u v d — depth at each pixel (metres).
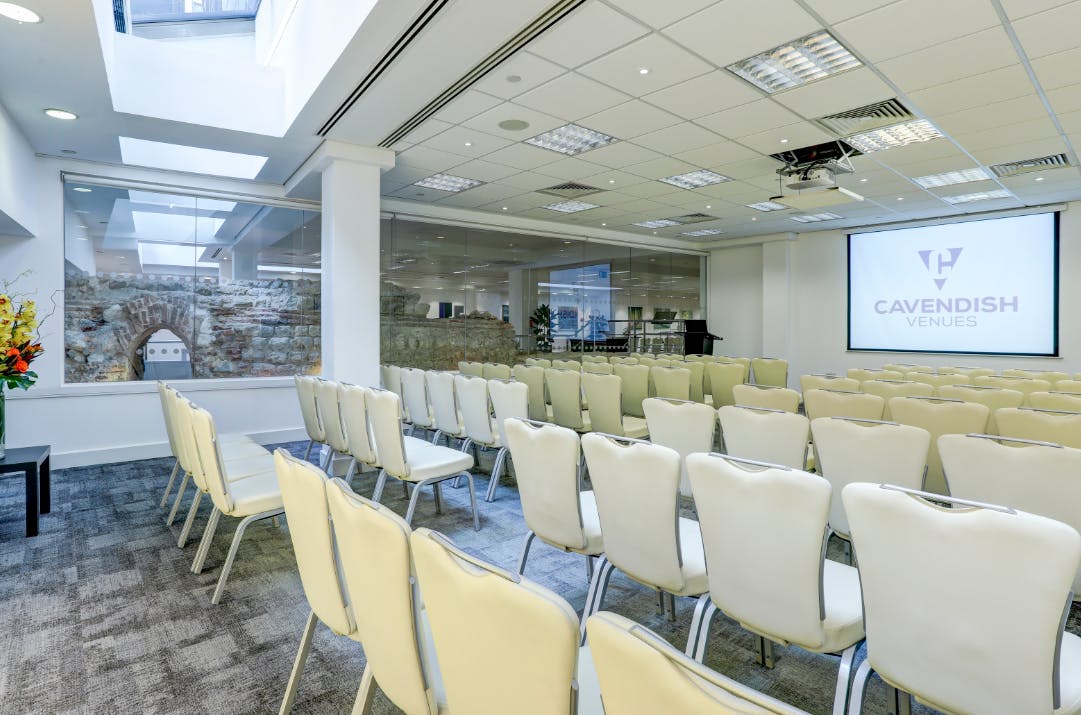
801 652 2.45
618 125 5.32
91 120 4.91
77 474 5.51
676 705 0.71
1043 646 1.22
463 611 1.06
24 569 3.26
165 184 6.41
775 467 1.70
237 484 3.27
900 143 5.97
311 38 4.57
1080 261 8.91
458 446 6.68
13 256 5.59
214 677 2.25
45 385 5.75
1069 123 5.34
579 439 2.37
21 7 3.22
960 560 1.32
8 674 2.26
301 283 7.39
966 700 1.36
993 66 4.14
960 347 10.08
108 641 2.51
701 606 2.05
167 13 5.93
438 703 1.36
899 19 3.51
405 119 5.13
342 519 1.44
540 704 0.95
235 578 3.16
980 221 9.81
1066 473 2.01
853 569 2.09
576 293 10.94
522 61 4.04
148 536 3.80
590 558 2.81
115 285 6.23
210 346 6.80
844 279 11.39
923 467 2.33
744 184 7.59
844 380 5.01
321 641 2.52
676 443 3.36
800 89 4.53
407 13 3.45
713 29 3.62
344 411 4.17
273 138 5.59
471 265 9.45
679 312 12.85
